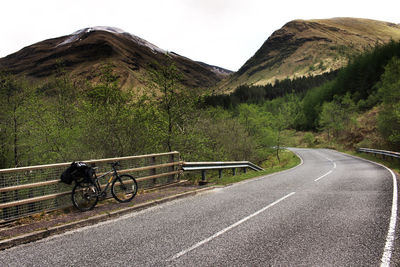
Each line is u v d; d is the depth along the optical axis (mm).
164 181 9703
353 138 45438
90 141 13367
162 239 4289
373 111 53406
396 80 34031
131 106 14148
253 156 30234
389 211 5652
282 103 103625
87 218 5395
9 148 18109
